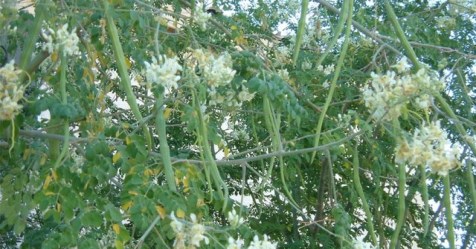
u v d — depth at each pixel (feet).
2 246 14.61
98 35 8.90
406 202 15.75
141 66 9.54
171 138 15.62
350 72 13.65
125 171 7.95
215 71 8.46
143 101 13.82
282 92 9.10
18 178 8.84
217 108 12.99
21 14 8.75
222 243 8.03
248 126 14.78
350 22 9.36
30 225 12.07
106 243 8.86
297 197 15.85
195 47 10.27
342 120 12.59
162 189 7.70
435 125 8.26
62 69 7.74
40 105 7.68
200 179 8.68
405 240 17.17
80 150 8.96
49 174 7.91
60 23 8.57
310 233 16.01
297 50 9.03
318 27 14.58
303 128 13.07
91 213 7.52
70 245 7.33
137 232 11.23
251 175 15.78
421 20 15.15
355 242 9.55
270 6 16.26
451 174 15.08
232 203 8.54
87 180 7.75
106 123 11.39
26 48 8.19
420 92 8.29
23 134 8.71
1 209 9.02
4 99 7.09
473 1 14.47
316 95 14.39
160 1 13.51
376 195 15.15
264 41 16.66
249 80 9.18
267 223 15.15
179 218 7.68
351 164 13.76
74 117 8.65
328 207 16.37
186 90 10.11
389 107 8.26
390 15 10.39
